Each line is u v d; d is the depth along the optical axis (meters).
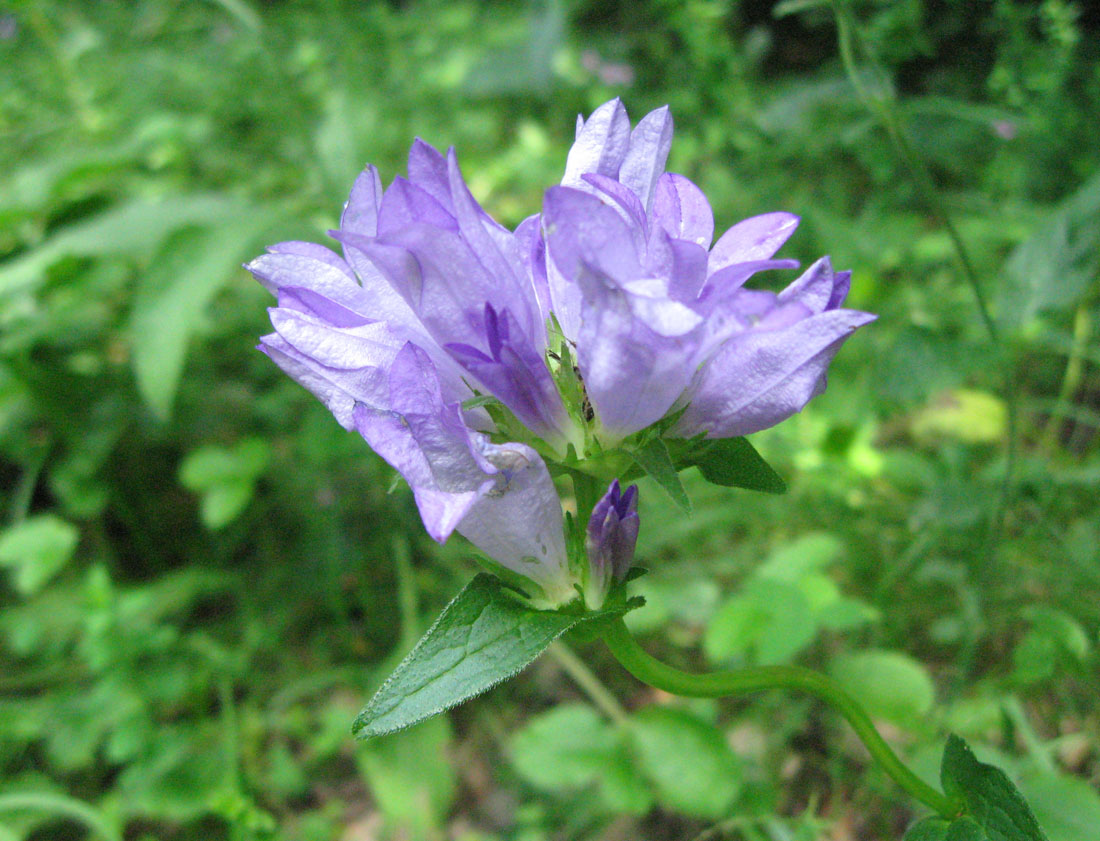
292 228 0.28
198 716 0.24
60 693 0.24
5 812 0.21
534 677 0.24
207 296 0.26
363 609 0.27
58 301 0.31
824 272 0.09
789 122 0.35
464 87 0.46
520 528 0.09
